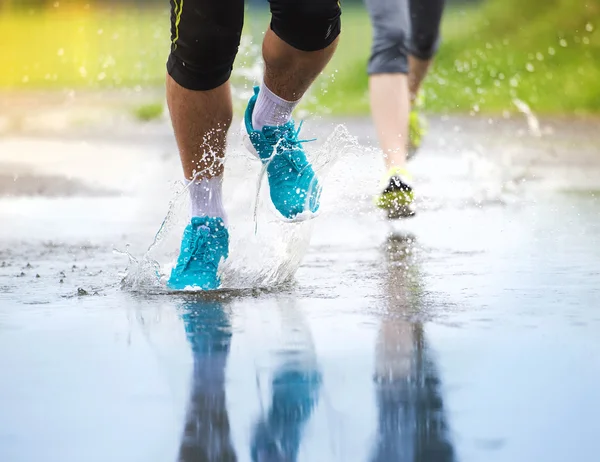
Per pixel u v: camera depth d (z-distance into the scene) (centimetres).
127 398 304
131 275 507
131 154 1266
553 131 1492
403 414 286
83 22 4172
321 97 2052
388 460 250
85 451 260
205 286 493
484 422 278
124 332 394
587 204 837
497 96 1883
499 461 249
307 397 303
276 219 515
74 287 500
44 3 4397
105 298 469
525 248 619
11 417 288
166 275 519
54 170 1126
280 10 466
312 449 259
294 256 517
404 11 773
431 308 436
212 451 259
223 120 493
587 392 305
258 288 495
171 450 260
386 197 756
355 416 284
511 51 2139
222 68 477
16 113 1877
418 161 1146
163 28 3031
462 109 1817
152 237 696
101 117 1798
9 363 348
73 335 389
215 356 354
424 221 753
